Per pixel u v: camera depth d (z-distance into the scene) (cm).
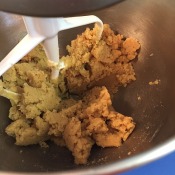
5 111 19
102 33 20
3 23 20
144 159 9
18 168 14
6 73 19
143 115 18
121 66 22
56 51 17
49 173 8
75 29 22
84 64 21
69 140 17
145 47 20
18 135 17
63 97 23
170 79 17
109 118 19
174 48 17
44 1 9
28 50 15
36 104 18
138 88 21
